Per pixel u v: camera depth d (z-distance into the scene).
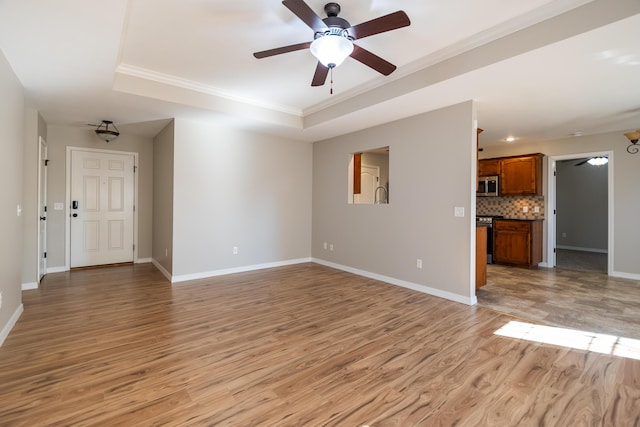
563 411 1.70
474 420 1.63
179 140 4.38
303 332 2.73
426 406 1.75
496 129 4.81
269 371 2.10
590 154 5.16
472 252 3.51
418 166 4.03
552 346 2.48
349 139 5.14
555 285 4.36
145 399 1.78
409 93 3.26
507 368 2.15
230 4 2.20
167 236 4.64
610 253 4.95
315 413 1.68
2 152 2.44
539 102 3.51
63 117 4.27
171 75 3.46
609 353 2.37
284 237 5.62
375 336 2.66
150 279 4.49
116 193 5.38
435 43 2.76
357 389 1.91
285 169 5.60
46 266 4.75
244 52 2.92
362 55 2.38
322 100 4.29
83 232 5.12
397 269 4.32
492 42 2.57
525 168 5.70
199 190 4.59
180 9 2.25
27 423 1.57
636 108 3.73
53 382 1.93
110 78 2.93
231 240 4.95
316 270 5.22
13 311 2.81
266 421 1.62
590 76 2.80
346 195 5.22
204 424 1.59
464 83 2.98
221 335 2.66
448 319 3.06
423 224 3.98
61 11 1.89
